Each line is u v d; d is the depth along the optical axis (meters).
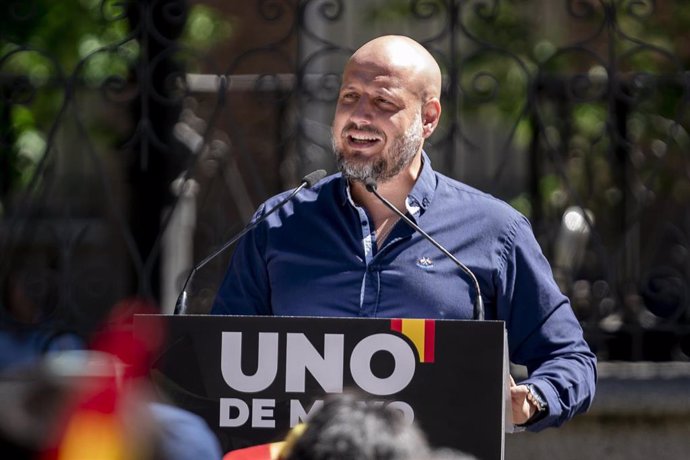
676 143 21.28
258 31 28.00
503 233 12.38
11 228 20.23
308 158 20.69
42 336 19.55
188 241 21.55
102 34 24.47
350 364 10.00
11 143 22.61
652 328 20.56
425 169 12.63
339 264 12.29
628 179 21.53
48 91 22.78
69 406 8.38
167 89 20.55
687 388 19.44
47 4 24.28
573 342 12.28
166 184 21.08
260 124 23.05
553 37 27.08
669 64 26.38
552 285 12.45
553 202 22.05
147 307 19.75
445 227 12.37
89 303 20.94
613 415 19.45
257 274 12.67
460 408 9.88
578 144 22.28
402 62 12.12
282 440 9.99
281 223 12.64
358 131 11.98
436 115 12.48
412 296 12.08
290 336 10.05
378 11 29.14
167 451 8.93
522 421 11.34
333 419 7.07
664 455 19.42
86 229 20.80
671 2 26.48
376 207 12.50
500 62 26.50
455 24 19.98
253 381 10.05
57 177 23.98
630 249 21.16
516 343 12.40
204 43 25.92
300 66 20.08
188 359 10.09
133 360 10.09
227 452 10.02
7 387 8.27
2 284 20.02
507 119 25.97
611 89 20.22
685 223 20.92
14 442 8.23
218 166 21.53
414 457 6.98
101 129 24.14
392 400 9.93
